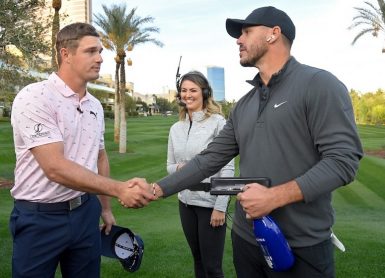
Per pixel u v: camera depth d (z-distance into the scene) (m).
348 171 1.96
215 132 3.42
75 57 2.53
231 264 4.59
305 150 2.12
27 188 2.51
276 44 2.21
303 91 2.08
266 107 2.20
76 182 2.38
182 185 2.54
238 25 2.33
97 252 2.78
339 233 6.04
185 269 4.52
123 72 23.98
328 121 2.01
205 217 3.34
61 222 2.53
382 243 5.33
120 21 24.06
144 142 28.20
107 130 37.72
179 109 3.62
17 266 2.54
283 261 2.07
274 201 1.96
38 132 2.39
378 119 62.28
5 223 6.73
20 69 13.77
